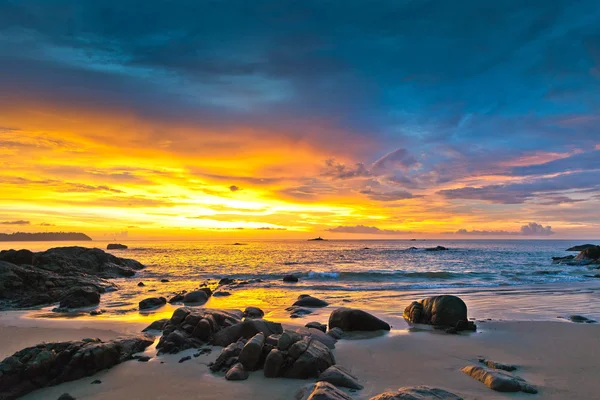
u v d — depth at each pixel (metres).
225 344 10.07
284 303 18.30
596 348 10.03
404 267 39.78
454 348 10.11
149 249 95.81
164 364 8.49
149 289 24.25
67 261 31.41
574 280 27.78
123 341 9.61
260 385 7.14
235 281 27.55
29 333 11.82
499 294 20.66
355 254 69.88
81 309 17.23
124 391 6.94
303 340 8.37
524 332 11.95
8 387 6.78
